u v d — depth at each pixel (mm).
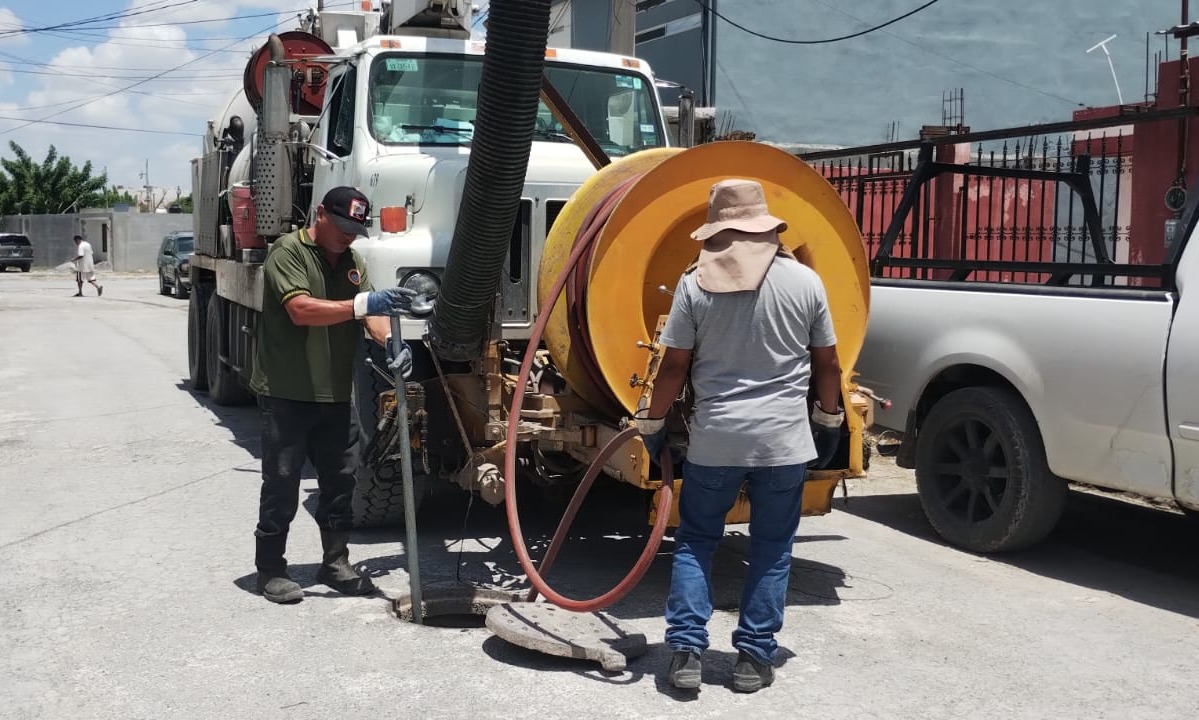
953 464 6348
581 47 22688
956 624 5012
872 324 6902
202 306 11914
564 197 6109
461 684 4227
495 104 4645
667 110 8000
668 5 21156
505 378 5555
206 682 4219
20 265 45844
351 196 4996
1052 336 5730
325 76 8359
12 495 7172
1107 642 4824
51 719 3891
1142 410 5305
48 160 61406
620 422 5105
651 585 5473
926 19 21250
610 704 4059
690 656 4109
